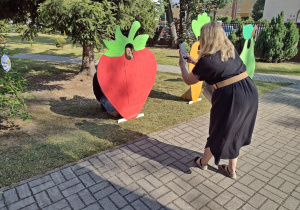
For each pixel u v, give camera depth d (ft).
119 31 12.01
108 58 12.04
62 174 8.71
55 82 22.02
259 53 41.42
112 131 12.45
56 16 14.26
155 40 63.00
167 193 7.87
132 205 7.30
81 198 7.55
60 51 47.52
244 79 7.26
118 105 13.19
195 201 7.53
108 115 14.74
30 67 29.25
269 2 93.76
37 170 8.85
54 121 13.48
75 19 14.55
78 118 14.12
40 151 10.14
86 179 8.48
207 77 7.19
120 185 8.21
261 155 10.50
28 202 7.32
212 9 46.62
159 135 12.21
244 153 10.65
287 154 10.64
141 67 13.38
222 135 7.39
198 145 11.26
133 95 13.61
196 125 13.62
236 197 7.75
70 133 12.01
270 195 7.88
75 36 16.24
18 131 11.98
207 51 7.00
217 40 6.91
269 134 12.74
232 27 61.77
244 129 7.70
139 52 13.10
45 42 63.26
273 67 37.22
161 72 30.12
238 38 43.65
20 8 19.62
